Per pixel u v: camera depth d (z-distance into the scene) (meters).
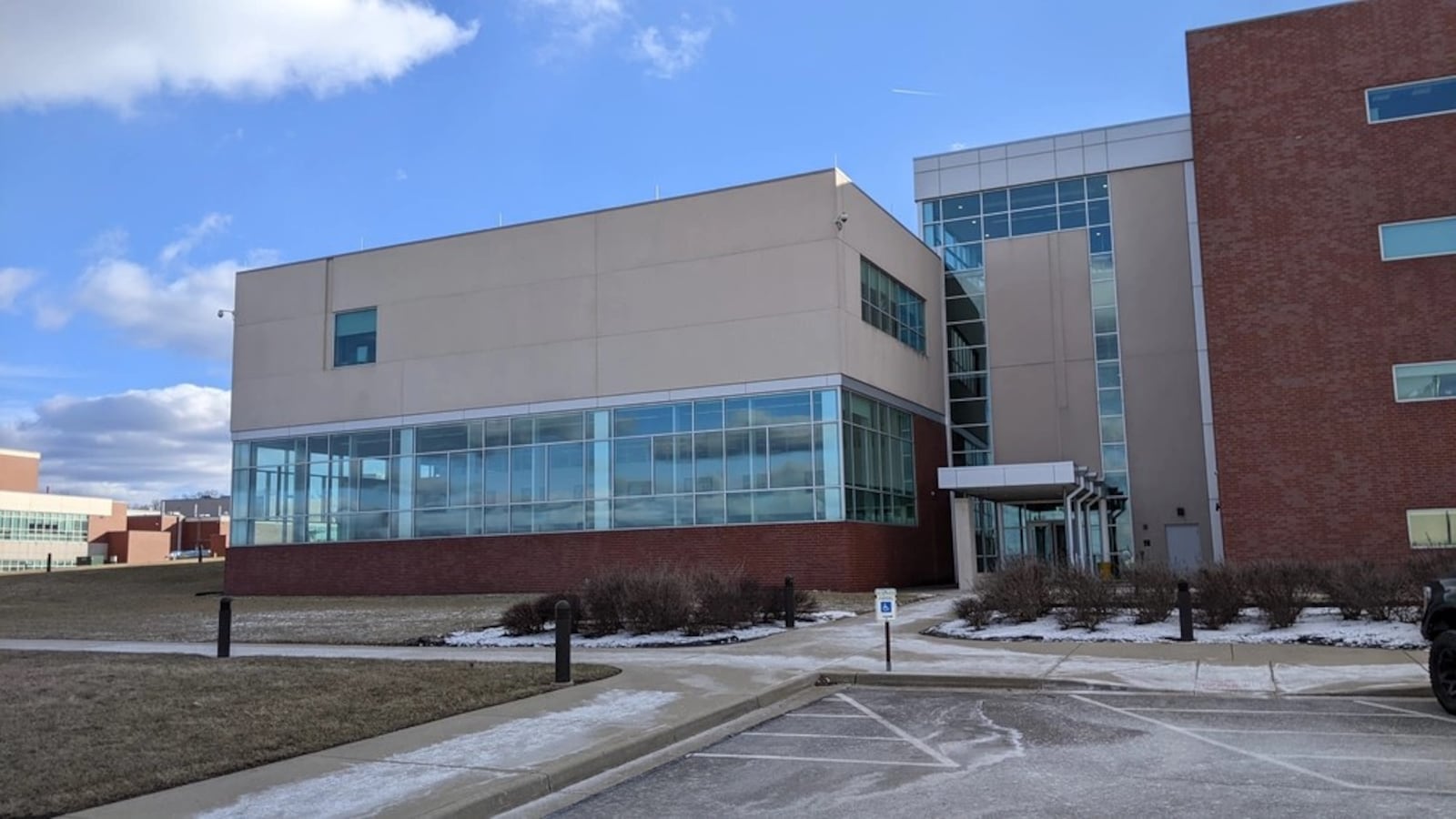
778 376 30.98
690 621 19.34
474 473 35.31
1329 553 27.61
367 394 37.62
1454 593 10.66
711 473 31.55
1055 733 10.16
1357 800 7.30
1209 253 29.62
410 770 8.63
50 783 8.16
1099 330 38.00
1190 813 7.07
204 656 17.28
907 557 34.31
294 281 39.72
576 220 34.53
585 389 33.72
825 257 30.78
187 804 7.62
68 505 112.00
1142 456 36.81
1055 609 19.58
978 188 40.22
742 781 8.48
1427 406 27.25
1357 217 28.36
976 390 39.34
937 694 12.95
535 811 7.78
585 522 33.19
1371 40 28.67
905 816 7.20
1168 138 38.00
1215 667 13.98
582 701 12.02
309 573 37.94
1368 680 12.55
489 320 35.66
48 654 18.08
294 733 10.09
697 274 32.53
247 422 40.06
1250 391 28.83
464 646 18.95
